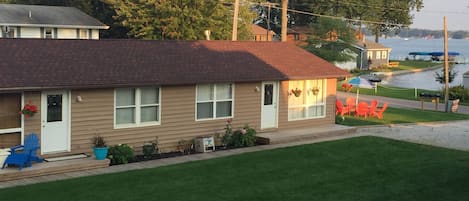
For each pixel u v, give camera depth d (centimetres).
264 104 2245
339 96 4488
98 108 1745
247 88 2167
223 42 2398
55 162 1588
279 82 2283
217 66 2117
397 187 1453
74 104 1691
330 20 6384
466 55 15650
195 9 4641
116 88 1788
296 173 1581
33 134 1569
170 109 1931
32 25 4194
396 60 10700
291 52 2572
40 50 1781
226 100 2106
